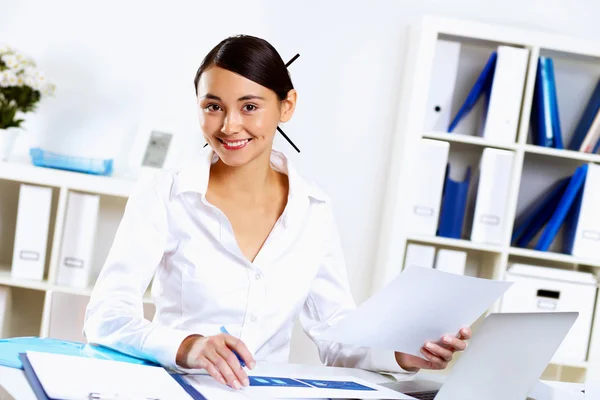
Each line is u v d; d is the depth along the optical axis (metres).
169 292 1.41
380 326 1.21
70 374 0.96
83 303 1.55
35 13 3.02
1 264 2.98
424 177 2.87
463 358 1.12
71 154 3.05
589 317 2.87
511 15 3.20
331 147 3.16
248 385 1.07
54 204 3.07
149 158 2.96
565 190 2.97
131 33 3.06
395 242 2.87
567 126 3.19
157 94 3.07
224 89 1.26
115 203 3.07
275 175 1.53
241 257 1.38
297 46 3.13
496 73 2.87
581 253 2.89
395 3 3.15
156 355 1.12
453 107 3.10
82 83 3.05
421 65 2.86
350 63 3.15
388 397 1.11
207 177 1.40
